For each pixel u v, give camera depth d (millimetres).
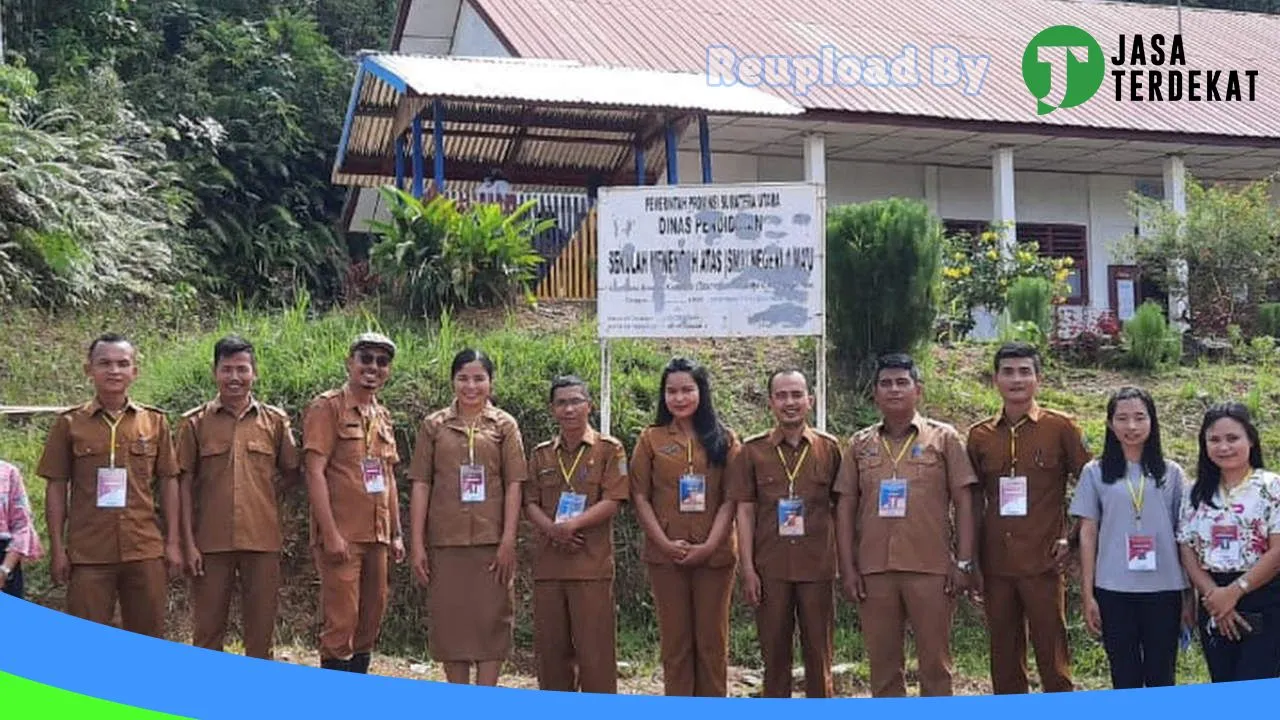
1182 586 6070
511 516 6594
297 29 23266
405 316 11430
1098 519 6238
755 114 13398
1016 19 22156
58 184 13242
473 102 13227
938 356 11828
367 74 14727
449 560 6598
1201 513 5914
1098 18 22984
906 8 21891
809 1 21344
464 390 6680
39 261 12789
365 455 6734
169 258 14859
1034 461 6574
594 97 13008
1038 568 6520
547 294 12711
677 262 8156
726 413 9977
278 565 6777
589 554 6652
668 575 6656
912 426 6613
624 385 9766
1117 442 6199
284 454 6883
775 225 8094
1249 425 5871
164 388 9648
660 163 17266
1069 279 20641
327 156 22391
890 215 10680
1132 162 19984
